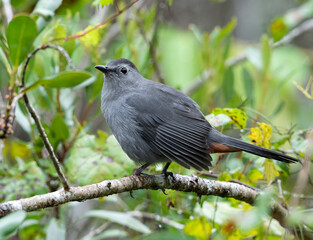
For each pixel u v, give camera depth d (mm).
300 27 14047
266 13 17312
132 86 9711
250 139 9062
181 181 8125
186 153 8594
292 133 9258
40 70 9977
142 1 12586
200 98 11961
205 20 17656
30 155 10820
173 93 9602
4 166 9750
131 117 9266
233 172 8961
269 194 6301
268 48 10820
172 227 9703
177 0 17734
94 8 13922
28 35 7648
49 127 9422
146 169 10023
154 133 9156
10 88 7676
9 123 7367
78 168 8984
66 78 7270
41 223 10234
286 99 13906
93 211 9422
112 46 13539
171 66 14117
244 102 9742
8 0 9992
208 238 8805
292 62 14133
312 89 8641
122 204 10867
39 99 10281
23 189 9406
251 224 6109
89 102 9891
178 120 9125
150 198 11078
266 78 11031
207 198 8898
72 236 11391
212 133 8805
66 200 6852
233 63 14031
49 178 9688
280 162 9008
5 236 5250
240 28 17500
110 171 9016
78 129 9719
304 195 9578
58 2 8766
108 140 9312
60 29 9359
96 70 10094
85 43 9391
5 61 8000
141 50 11062
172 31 14539
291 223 6688
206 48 11820
